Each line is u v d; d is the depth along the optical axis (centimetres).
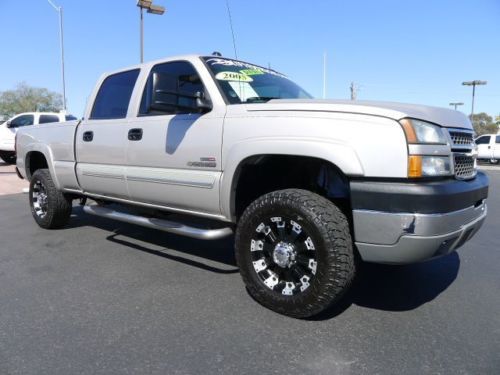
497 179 1639
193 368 252
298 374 247
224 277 405
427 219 270
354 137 285
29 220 667
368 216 282
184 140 375
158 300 350
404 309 335
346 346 278
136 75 452
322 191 337
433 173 283
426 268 436
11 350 272
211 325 306
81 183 509
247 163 341
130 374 247
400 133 275
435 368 253
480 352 271
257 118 328
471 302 351
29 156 611
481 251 509
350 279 297
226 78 383
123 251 491
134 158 425
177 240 538
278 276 326
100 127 470
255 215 324
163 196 403
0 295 361
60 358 263
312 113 304
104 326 305
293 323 309
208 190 361
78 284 387
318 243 292
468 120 351
